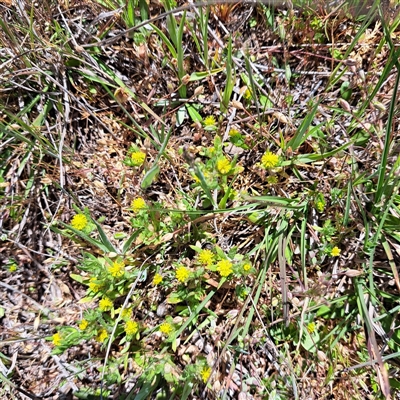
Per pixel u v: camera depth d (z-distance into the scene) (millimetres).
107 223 250
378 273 219
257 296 197
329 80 226
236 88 244
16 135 208
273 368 219
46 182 230
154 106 250
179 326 212
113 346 230
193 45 247
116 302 229
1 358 227
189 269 205
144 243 222
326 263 227
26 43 235
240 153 243
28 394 219
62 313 233
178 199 226
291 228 217
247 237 233
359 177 201
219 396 209
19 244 231
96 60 248
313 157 221
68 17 249
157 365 206
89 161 241
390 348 212
